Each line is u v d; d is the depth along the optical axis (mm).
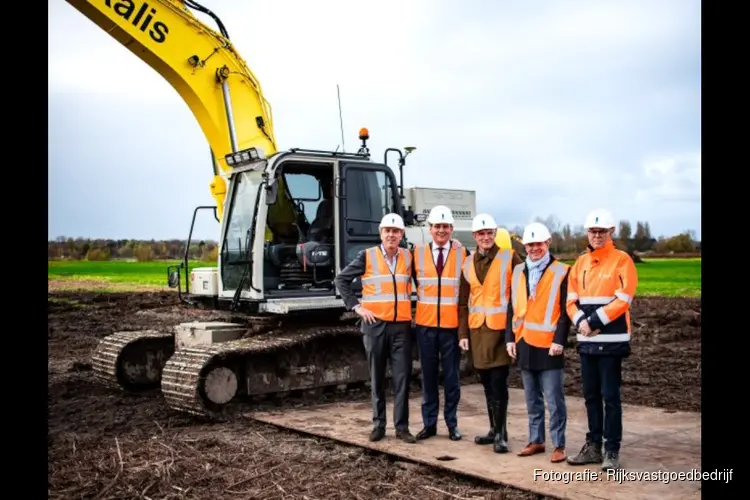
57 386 9680
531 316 5805
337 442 6590
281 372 8305
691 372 10344
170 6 9125
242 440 6824
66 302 20484
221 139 9555
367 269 6543
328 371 8664
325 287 8414
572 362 11789
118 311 19062
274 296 8141
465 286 6375
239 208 8547
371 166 8617
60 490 5383
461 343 6324
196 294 9211
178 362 7805
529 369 5816
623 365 11047
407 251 6652
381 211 8695
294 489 5355
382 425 6484
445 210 6438
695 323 16125
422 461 5777
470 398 8664
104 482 5527
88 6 8617
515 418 7398
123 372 9297
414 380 9438
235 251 8523
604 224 5477
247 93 9734
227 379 7711
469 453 6008
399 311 6445
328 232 8508
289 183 8477
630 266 5414
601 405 5641
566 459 5723
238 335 8648
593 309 5477
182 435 7016
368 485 5410
